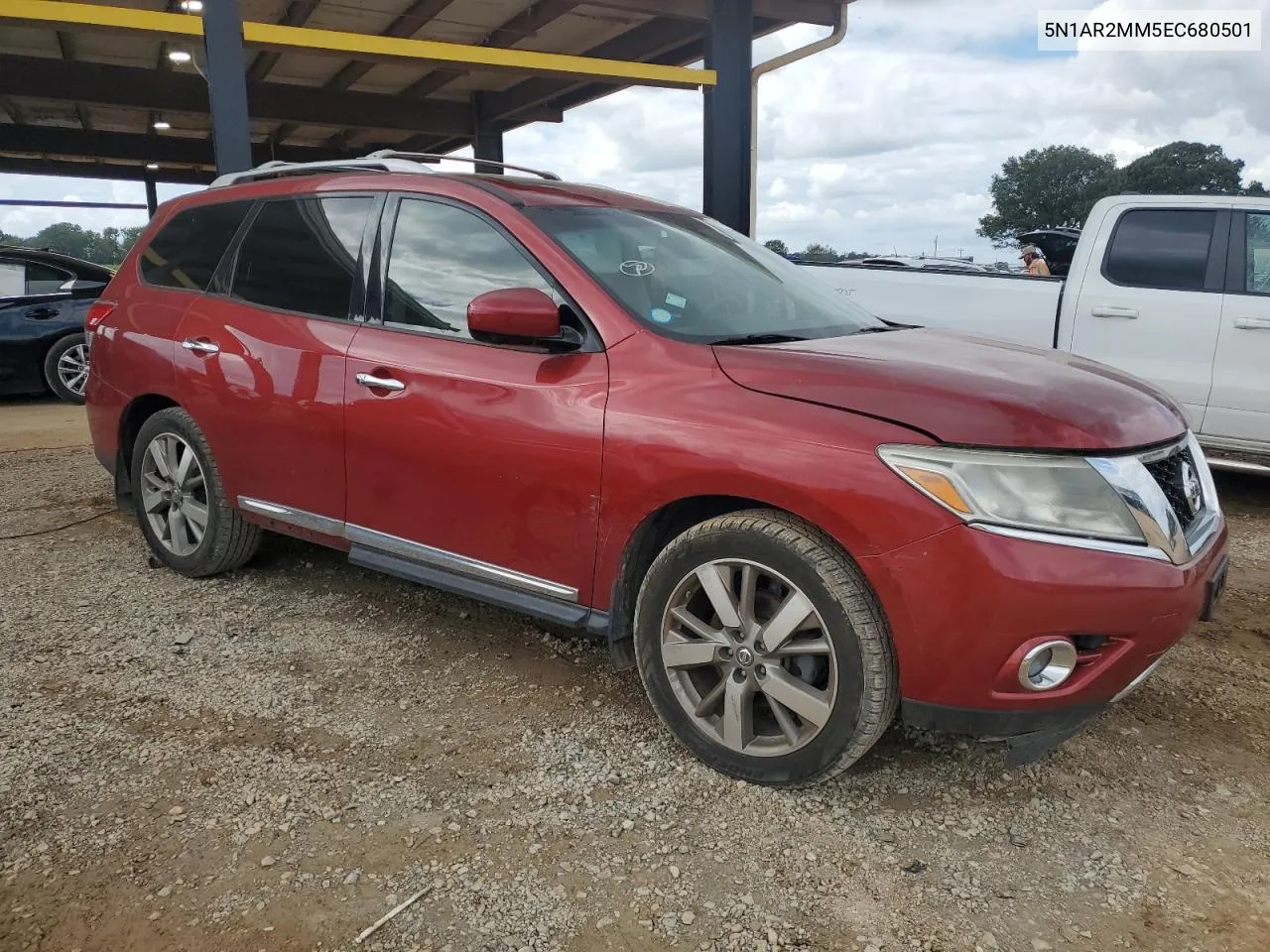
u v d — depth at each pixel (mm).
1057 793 2660
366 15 10836
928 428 2330
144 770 2699
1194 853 2398
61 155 18375
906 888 2252
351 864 2305
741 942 2068
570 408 2832
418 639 3652
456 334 3178
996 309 6355
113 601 3998
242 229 3992
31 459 6926
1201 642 3742
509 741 2895
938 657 2318
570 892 2219
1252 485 6426
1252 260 5539
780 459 2439
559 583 2953
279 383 3604
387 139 19609
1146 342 5789
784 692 2541
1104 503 2303
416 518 3271
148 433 4234
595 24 11211
